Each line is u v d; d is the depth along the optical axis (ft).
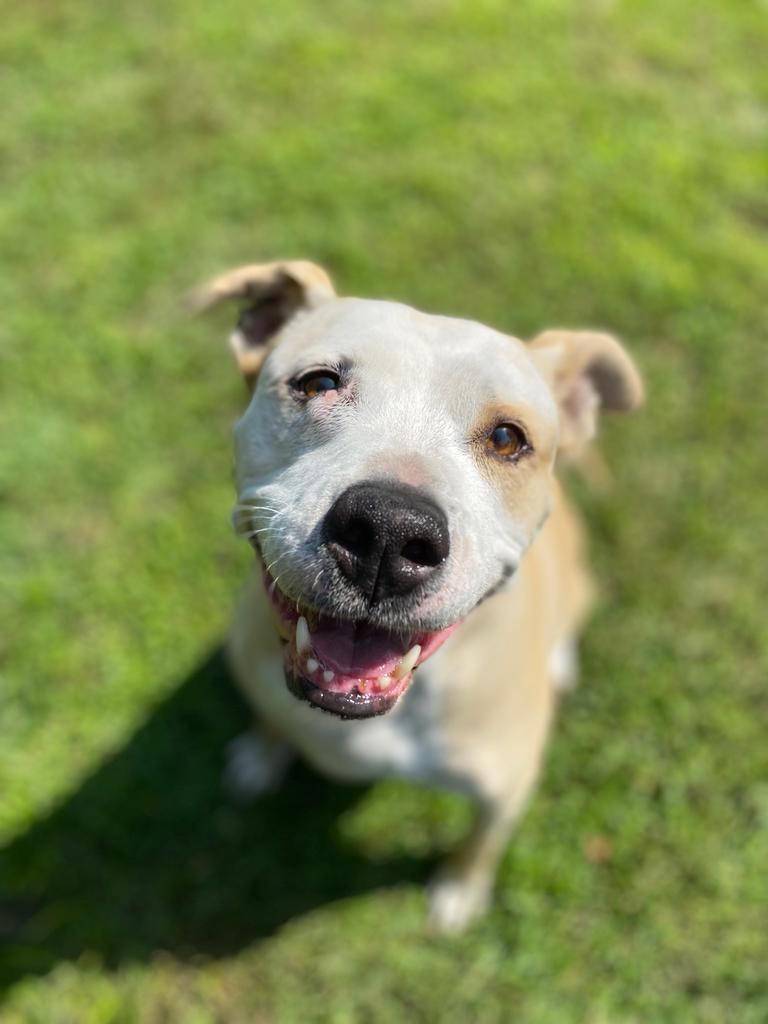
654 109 3.34
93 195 2.84
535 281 2.81
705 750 2.11
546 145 3.15
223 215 2.84
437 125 3.14
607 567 2.35
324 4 3.48
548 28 3.56
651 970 1.88
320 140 3.03
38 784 1.96
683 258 2.90
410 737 1.51
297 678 1.15
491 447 1.19
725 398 2.63
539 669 1.60
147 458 2.38
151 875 1.92
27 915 1.85
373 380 1.17
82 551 2.24
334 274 2.76
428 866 1.97
